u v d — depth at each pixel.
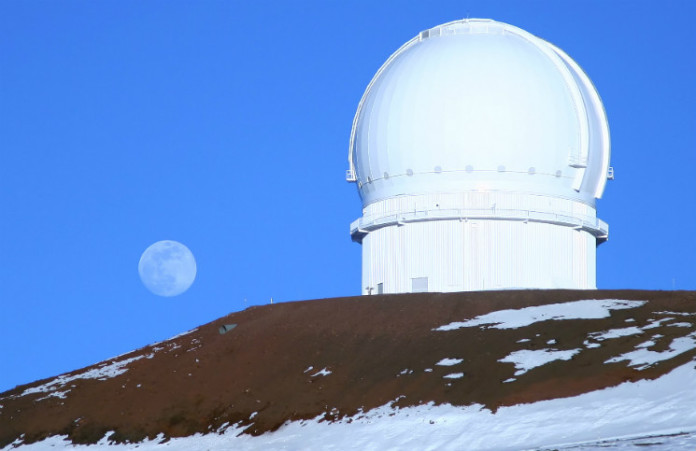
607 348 64.75
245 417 69.38
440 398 63.34
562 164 97.19
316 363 74.50
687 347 62.25
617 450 48.84
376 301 84.19
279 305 88.31
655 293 77.75
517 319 74.56
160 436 70.06
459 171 96.12
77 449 70.69
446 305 80.75
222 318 89.94
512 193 95.94
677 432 51.56
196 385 75.69
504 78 97.25
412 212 96.44
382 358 72.50
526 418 57.94
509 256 95.38
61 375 85.94
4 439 73.94
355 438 61.19
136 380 79.12
